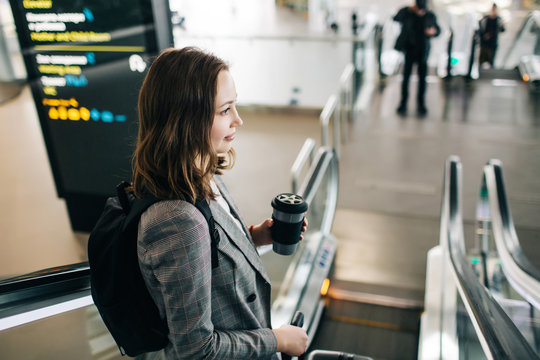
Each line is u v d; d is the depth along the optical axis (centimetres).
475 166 708
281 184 664
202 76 110
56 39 403
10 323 188
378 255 537
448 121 865
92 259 123
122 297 121
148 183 116
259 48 859
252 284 138
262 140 804
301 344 141
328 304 463
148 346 130
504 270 395
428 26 827
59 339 221
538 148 752
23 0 392
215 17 944
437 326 393
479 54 1079
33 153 723
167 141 111
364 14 1177
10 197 600
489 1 1323
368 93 1006
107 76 406
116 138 431
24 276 206
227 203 150
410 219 598
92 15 384
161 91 110
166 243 110
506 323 238
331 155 513
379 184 674
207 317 116
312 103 902
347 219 602
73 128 439
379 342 416
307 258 466
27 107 925
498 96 970
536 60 1075
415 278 499
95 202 475
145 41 383
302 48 849
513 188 650
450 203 459
